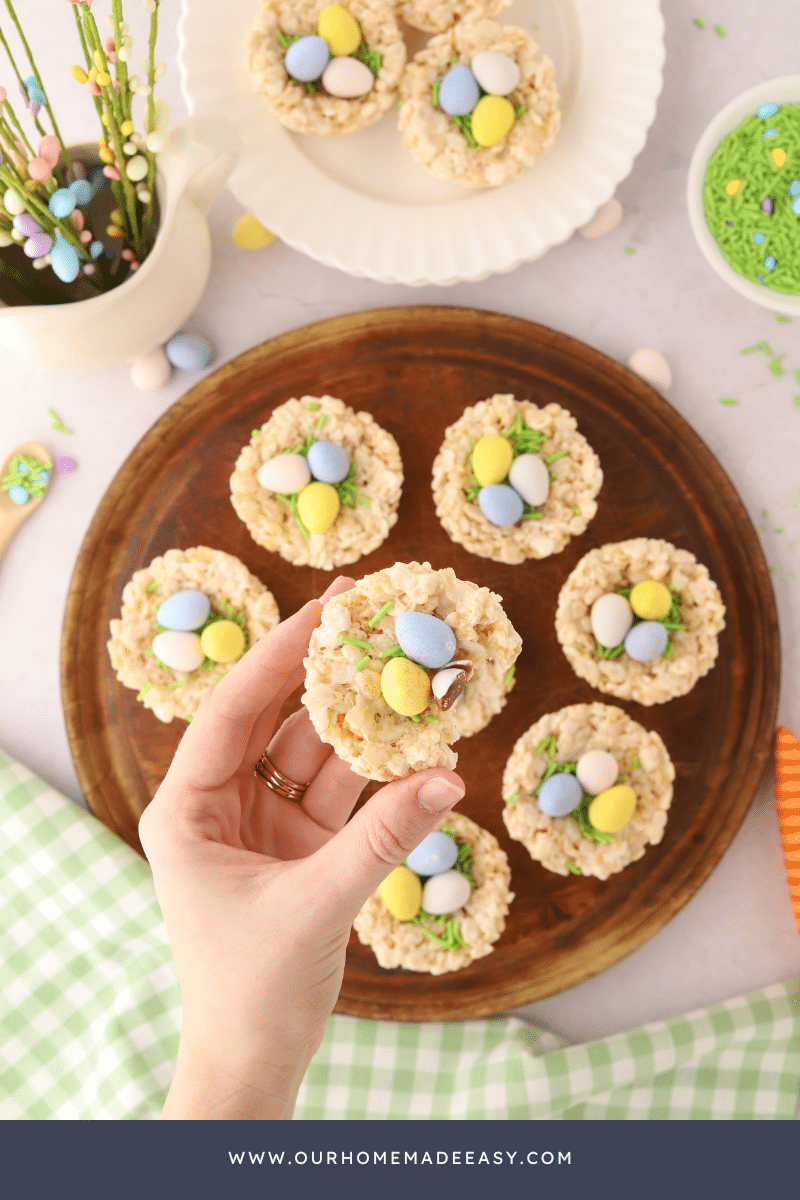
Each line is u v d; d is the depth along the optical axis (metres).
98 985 0.61
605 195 0.59
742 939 0.61
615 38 0.59
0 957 0.60
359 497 0.59
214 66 0.58
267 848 0.50
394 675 0.43
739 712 0.60
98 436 0.62
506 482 0.59
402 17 0.58
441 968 0.59
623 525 0.61
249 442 0.61
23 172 0.50
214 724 0.47
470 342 0.61
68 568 0.62
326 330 0.61
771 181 0.57
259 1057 0.45
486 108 0.57
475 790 0.60
